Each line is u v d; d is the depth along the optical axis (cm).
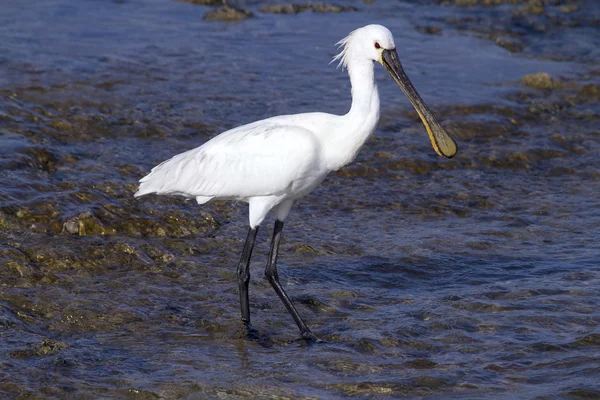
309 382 1074
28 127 1845
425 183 1800
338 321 1245
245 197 1244
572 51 2795
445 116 2148
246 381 1072
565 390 1048
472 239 1530
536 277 1380
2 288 1271
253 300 1302
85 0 2936
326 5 3112
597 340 1170
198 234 1519
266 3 3167
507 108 2214
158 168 1297
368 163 1858
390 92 2288
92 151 1798
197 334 1198
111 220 1492
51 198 1512
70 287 1297
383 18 3048
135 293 1294
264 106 2122
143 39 2572
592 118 2227
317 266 1419
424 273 1406
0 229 1426
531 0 3341
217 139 1259
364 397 1041
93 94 2098
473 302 1290
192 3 3048
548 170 1906
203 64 2395
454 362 1125
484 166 1909
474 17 3142
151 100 2103
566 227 1599
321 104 2155
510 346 1162
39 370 1075
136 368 1096
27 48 2377
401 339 1185
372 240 1524
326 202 1686
